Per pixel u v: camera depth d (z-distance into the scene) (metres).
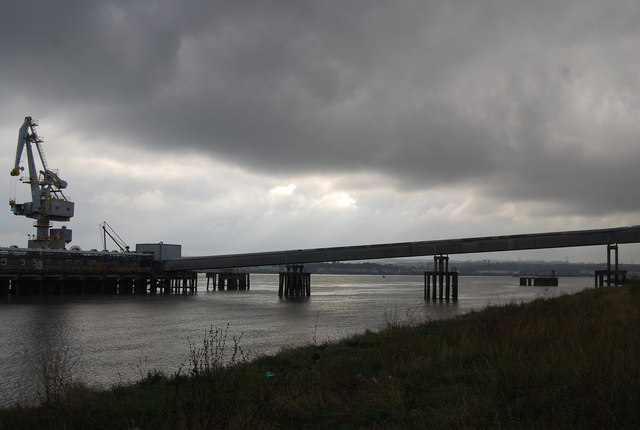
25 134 95.12
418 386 10.77
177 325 46.50
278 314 58.38
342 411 9.96
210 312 60.91
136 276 99.88
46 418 10.59
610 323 18.34
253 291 120.06
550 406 8.68
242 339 35.56
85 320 50.62
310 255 95.12
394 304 75.94
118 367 25.70
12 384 21.47
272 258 98.06
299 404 10.24
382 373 12.98
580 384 9.11
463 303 77.88
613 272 75.81
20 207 96.38
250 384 12.73
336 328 42.81
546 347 13.42
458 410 9.02
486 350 13.92
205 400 9.32
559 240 78.88
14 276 82.25
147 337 38.03
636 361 10.43
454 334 17.16
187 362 26.34
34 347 33.06
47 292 91.31
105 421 10.08
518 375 10.23
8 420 10.62
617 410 7.99
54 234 97.94
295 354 18.56
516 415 8.56
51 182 96.88
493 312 24.42
